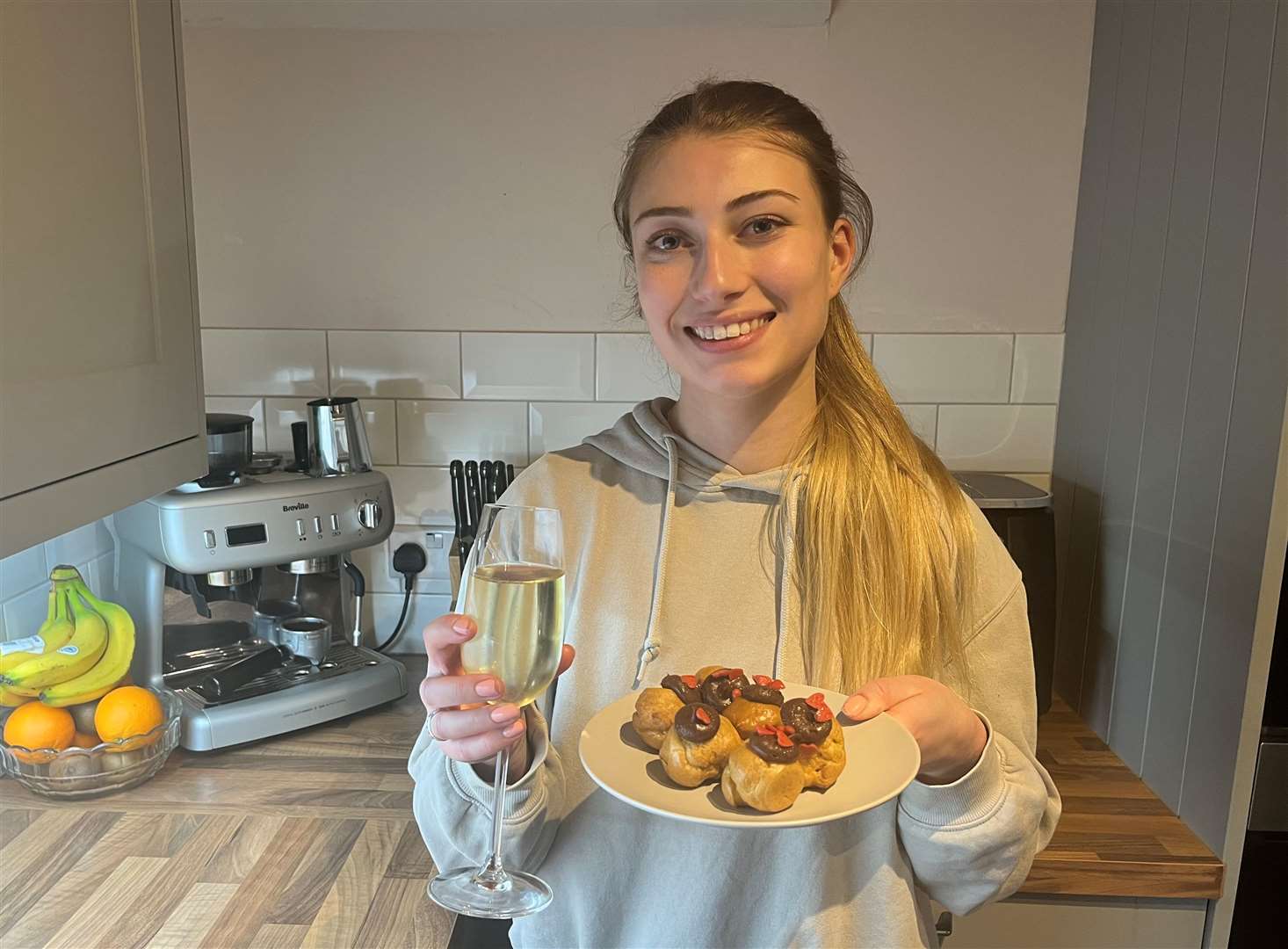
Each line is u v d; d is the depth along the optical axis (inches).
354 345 71.0
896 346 70.5
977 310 69.9
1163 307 55.5
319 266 70.1
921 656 35.7
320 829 50.3
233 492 59.3
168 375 54.9
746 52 67.1
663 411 41.2
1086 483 65.4
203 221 69.5
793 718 28.0
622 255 69.4
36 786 53.0
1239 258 48.0
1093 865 48.3
